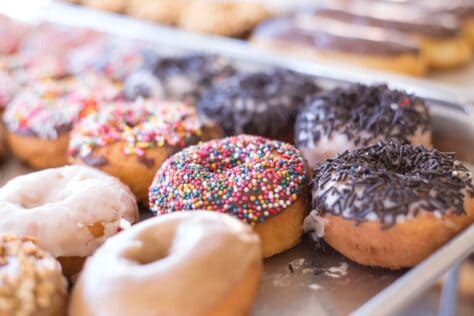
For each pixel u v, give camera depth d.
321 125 0.44
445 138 0.48
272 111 0.48
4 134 0.52
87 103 0.51
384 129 0.43
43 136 0.49
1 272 0.30
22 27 0.73
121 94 0.54
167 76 0.54
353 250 0.37
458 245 0.33
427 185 0.36
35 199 0.39
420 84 0.52
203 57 0.57
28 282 0.30
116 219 0.38
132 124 0.47
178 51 0.61
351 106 0.45
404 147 0.39
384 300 0.30
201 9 0.74
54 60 0.63
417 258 0.36
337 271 0.38
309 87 0.51
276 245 0.38
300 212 0.39
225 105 0.49
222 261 0.30
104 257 0.31
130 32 0.68
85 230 0.37
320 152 0.44
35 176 0.40
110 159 0.44
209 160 0.40
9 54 0.68
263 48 0.67
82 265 0.37
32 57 0.64
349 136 0.43
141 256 0.32
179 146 0.44
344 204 0.36
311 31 0.66
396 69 0.61
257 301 0.36
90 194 0.38
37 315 0.30
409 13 0.72
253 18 0.73
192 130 0.45
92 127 0.46
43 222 0.36
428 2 0.77
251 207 0.37
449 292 0.44
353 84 0.49
